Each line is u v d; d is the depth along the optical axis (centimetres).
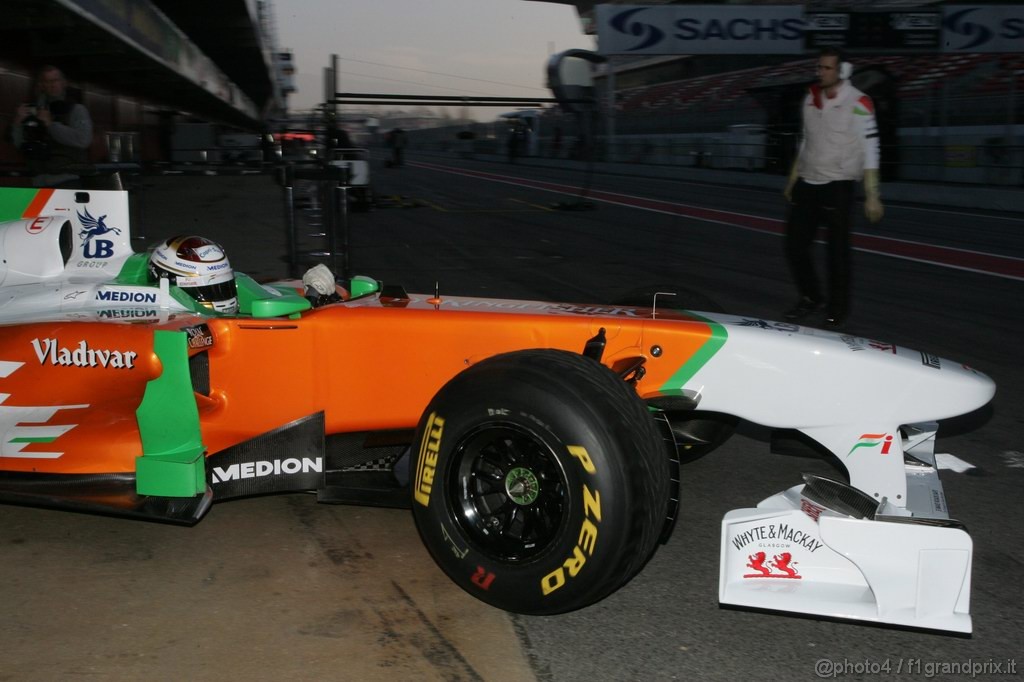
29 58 1164
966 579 238
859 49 2608
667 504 250
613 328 301
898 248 1126
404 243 1206
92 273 362
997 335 637
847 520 245
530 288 841
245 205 657
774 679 228
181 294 338
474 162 4769
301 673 229
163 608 262
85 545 304
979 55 2714
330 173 665
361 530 315
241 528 316
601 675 229
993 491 357
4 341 335
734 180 2648
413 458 267
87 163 639
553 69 2633
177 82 1916
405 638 246
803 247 614
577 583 238
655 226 1433
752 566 257
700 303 347
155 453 311
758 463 388
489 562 252
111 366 316
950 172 2077
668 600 268
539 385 240
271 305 311
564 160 4112
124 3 1160
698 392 297
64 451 322
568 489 236
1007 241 1199
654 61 4975
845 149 575
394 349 311
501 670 231
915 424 328
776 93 2630
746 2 3419
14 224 367
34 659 235
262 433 319
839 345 292
